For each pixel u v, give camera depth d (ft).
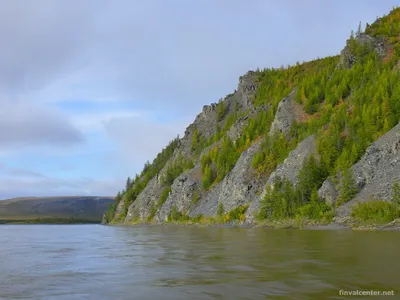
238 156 491.72
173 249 128.16
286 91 620.90
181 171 629.10
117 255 112.37
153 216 589.73
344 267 75.15
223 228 329.11
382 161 275.18
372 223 226.99
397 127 292.61
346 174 276.21
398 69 425.69
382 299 49.88
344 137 351.25
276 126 467.93
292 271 72.33
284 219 302.25
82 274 75.92
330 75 542.57
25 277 73.10
